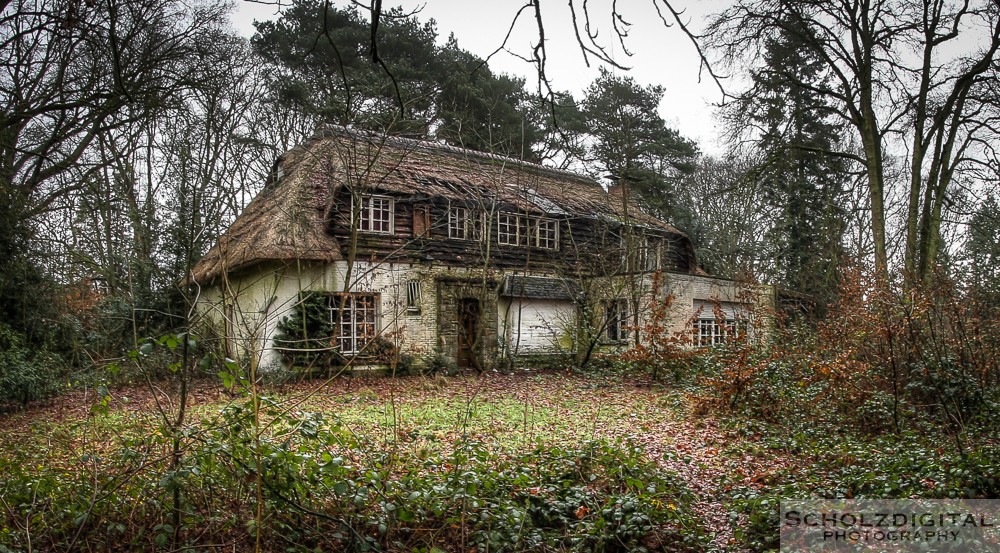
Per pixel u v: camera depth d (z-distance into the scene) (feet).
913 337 29.68
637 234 72.28
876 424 30.07
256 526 13.19
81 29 18.93
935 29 53.88
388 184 57.41
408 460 18.56
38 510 14.33
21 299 44.80
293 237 51.65
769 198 88.53
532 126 79.56
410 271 58.29
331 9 73.46
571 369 60.13
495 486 17.46
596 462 21.08
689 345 61.16
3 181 43.78
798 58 56.75
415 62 76.38
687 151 95.20
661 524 17.40
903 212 81.56
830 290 66.39
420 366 56.49
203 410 27.89
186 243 51.75
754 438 30.73
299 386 45.80
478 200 60.39
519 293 63.21
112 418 25.84
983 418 27.66
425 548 14.53
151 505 14.58
